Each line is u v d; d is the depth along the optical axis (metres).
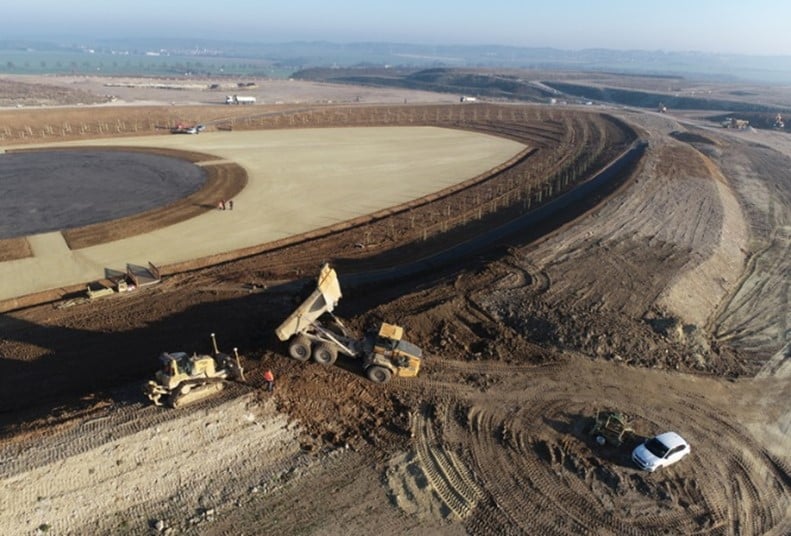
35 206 44.34
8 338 25.48
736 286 33.78
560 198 49.88
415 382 21.92
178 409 18.80
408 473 17.59
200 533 15.32
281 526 15.62
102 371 23.06
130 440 17.30
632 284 30.56
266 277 32.69
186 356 19.81
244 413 19.06
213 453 17.64
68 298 30.02
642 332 25.69
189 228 40.72
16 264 33.88
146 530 15.32
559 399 21.42
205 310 28.42
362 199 49.22
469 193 52.06
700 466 18.52
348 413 20.09
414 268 34.62
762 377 24.03
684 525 16.22
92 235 38.75
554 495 17.03
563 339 24.97
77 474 16.16
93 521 15.41
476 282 30.23
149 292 30.50
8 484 15.45
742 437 20.05
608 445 19.20
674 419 20.75
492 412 20.53
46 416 18.67
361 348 22.03
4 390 21.69
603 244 36.47
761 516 16.73
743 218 46.31
